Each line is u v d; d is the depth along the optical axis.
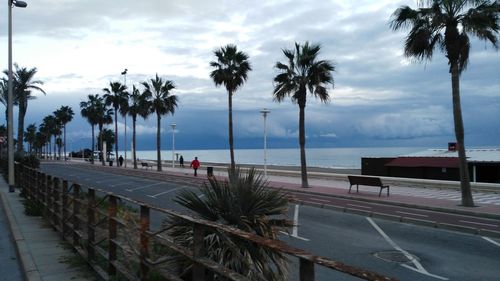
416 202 19.75
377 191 25.28
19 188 22.14
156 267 4.67
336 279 7.62
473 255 9.84
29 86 41.38
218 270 3.54
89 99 85.94
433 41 19.59
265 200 5.85
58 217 9.50
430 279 7.88
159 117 50.78
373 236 12.04
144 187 28.22
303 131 28.03
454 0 18.16
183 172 45.78
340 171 44.91
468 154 40.28
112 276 5.75
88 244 6.84
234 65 37.34
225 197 5.69
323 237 11.75
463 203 18.44
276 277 5.39
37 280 6.19
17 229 10.23
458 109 19.05
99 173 45.84
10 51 22.00
